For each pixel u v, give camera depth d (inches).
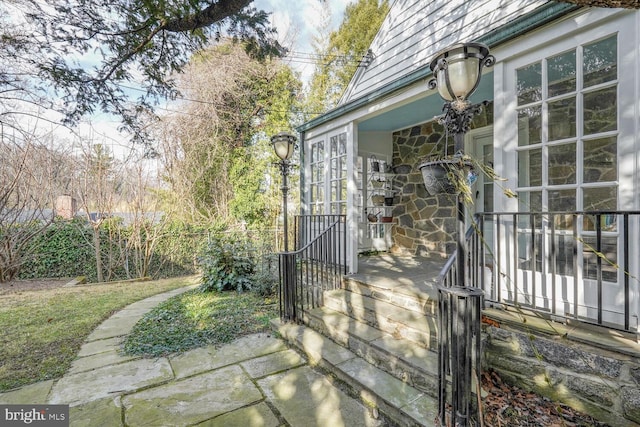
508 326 85.0
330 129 185.6
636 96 74.7
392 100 141.5
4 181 249.6
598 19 79.1
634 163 75.4
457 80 59.7
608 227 80.7
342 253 177.9
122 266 290.7
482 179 178.1
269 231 337.1
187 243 314.5
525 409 74.5
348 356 104.8
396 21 200.8
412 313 113.2
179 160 369.1
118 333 138.8
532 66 94.8
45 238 275.3
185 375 101.3
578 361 72.4
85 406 85.0
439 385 70.6
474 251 90.7
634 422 64.9
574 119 87.1
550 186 90.4
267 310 168.1
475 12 153.4
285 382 96.4
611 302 79.3
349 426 76.3
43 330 142.3
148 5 108.6
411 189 218.5
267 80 416.2
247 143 424.2
